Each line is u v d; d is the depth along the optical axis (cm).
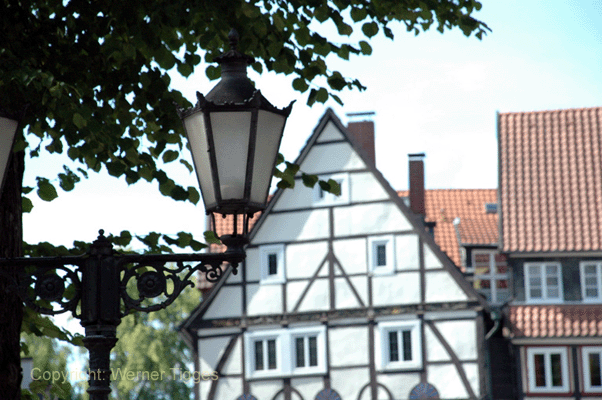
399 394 3150
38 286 586
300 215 3328
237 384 3275
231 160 566
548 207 3359
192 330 3334
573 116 3622
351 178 3303
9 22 740
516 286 3262
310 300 3272
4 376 687
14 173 720
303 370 3238
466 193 4047
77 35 767
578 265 3234
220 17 742
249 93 589
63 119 757
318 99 853
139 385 4975
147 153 823
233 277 3344
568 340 3156
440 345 3150
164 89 799
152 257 593
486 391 3092
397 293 3209
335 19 838
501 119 3681
